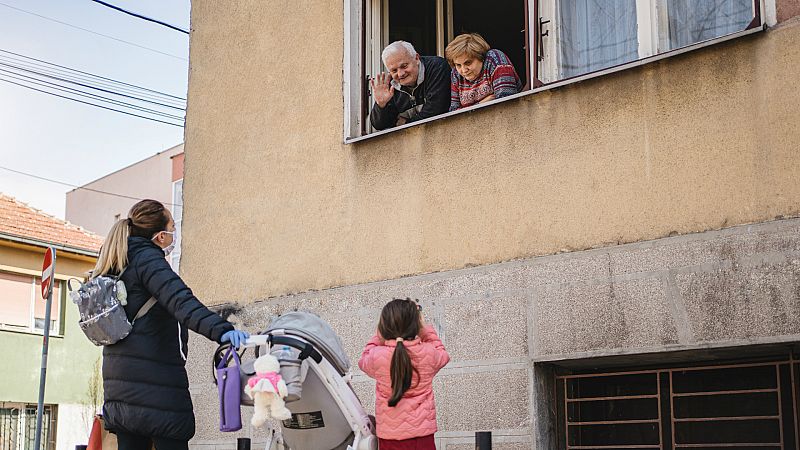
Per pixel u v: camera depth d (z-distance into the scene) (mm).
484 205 6219
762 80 5145
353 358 6727
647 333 5375
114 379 4582
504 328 5980
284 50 7742
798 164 4969
